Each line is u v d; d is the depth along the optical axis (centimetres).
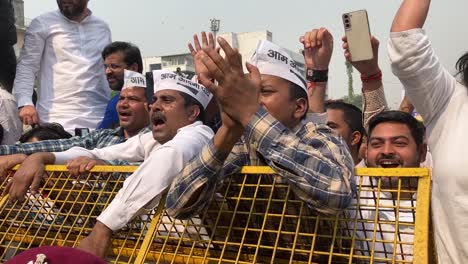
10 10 506
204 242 217
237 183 218
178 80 309
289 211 212
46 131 405
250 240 224
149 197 231
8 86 509
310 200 189
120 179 254
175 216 214
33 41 497
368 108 319
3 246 255
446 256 197
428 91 202
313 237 193
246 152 219
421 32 201
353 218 202
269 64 222
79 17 509
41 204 275
